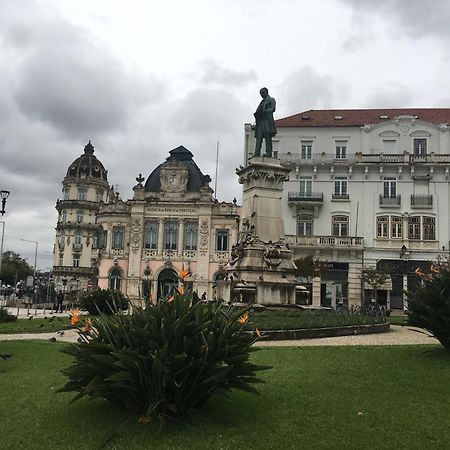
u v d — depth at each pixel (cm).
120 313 700
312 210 4841
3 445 602
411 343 1476
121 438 612
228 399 750
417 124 4853
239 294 1945
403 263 4644
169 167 5884
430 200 4694
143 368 636
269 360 1117
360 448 604
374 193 4784
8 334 1900
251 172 2128
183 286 762
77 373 673
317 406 757
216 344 662
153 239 5778
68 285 8419
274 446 604
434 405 775
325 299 4634
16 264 10875
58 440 616
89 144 9444
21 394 826
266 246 2064
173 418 648
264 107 2195
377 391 848
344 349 1287
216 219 5700
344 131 4950
